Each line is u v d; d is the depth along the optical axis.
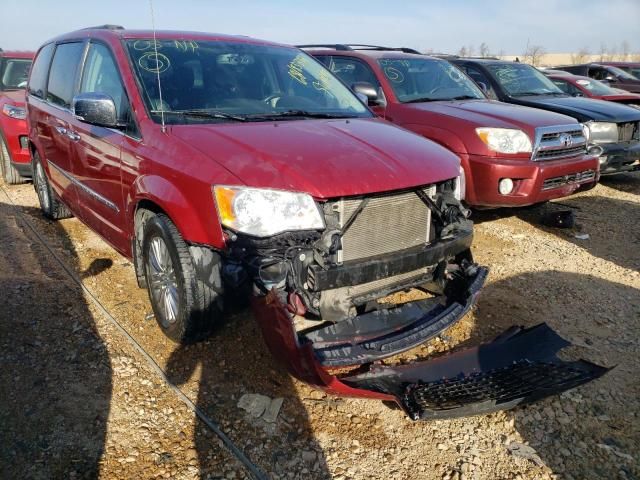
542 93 8.31
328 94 4.35
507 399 2.82
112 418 2.83
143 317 3.83
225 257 2.86
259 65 4.25
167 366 3.28
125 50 3.91
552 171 5.45
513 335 3.46
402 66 6.74
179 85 3.76
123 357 3.34
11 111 7.18
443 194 3.35
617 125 7.63
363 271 2.89
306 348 2.58
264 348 3.46
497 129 5.40
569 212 6.20
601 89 10.88
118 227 3.95
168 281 3.40
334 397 3.08
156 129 3.40
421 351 3.54
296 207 2.77
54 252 5.00
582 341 3.77
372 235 3.04
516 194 5.42
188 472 2.51
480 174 5.43
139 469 2.51
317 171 2.88
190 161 3.05
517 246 5.62
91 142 4.09
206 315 3.18
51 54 5.50
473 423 2.94
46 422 2.77
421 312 3.37
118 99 3.80
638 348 3.72
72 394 2.99
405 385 2.94
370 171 2.99
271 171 2.84
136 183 3.43
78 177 4.53
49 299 4.04
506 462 2.68
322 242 2.81
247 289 2.83
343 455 2.67
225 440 2.71
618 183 8.77
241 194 2.77
